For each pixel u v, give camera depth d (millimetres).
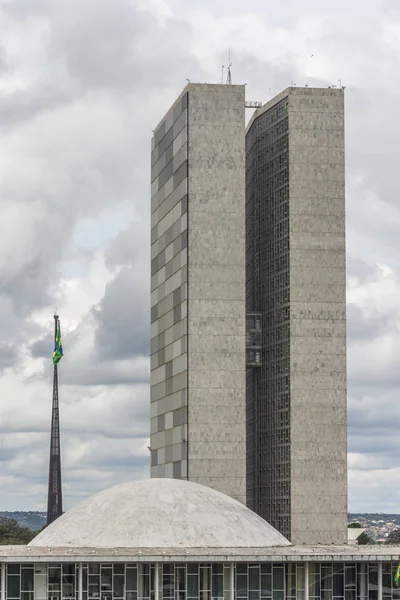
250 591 139875
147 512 153125
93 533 151125
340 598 142250
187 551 142875
